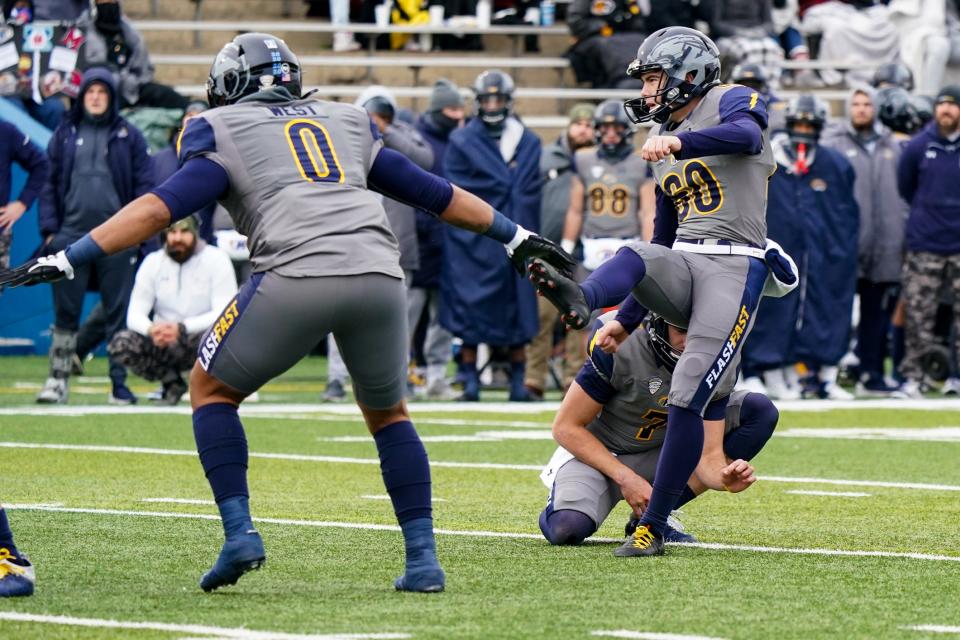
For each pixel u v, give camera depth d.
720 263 20.78
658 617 16.36
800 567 19.92
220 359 17.27
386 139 47.19
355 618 16.20
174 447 34.91
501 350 55.19
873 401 51.69
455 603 17.14
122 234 16.80
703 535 23.06
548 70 80.62
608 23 72.38
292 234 17.03
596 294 19.61
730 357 20.64
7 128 45.69
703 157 20.70
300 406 47.44
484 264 49.16
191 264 46.12
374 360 17.47
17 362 64.38
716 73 21.45
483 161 49.38
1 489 27.59
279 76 17.94
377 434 18.19
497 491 28.11
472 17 80.19
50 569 19.30
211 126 17.36
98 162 46.06
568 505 22.00
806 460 34.22
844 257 52.50
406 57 79.75
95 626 15.70
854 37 79.44
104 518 23.94
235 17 84.19
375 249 17.23
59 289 46.34
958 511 25.92
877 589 18.28
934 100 59.69
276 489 28.09
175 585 18.25
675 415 20.64
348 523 23.72
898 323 56.91
